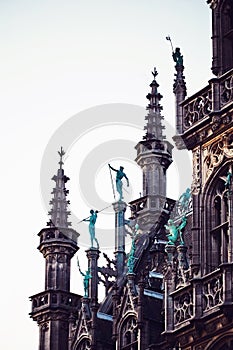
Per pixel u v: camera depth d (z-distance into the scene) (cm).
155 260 7875
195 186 7125
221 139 7069
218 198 7050
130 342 7381
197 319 6806
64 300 8112
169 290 7019
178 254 7081
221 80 7112
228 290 6706
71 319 7788
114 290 7556
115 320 7450
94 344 7569
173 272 7038
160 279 7669
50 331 8044
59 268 8200
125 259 8094
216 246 6988
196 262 6969
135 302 7375
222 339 6756
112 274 8019
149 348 7094
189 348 6875
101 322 7681
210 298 6812
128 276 7469
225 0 7350
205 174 7112
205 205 7062
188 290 6919
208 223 7031
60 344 8019
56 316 8069
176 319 6956
